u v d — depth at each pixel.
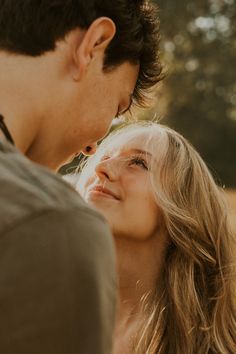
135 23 1.40
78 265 0.96
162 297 2.25
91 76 1.32
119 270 2.25
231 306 2.35
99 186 2.22
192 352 2.21
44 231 0.94
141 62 1.48
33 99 1.23
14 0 1.24
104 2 1.33
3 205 0.95
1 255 0.92
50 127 1.27
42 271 0.93
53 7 1.25
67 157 1.38
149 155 2.25
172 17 27.53
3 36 1.24
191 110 28.58
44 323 0.93
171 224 2.23
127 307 2.25
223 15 28.73
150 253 2.25
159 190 2.20
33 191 0.97
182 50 28.33
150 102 1.60
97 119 1.35
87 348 0.96
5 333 0.92
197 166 2.31
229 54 28.83
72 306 0.95
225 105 28.72
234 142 28.48
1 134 1.17
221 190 2.40
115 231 2.19
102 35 1.30
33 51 1.24
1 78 1.22
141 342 2.20
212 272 2.32
